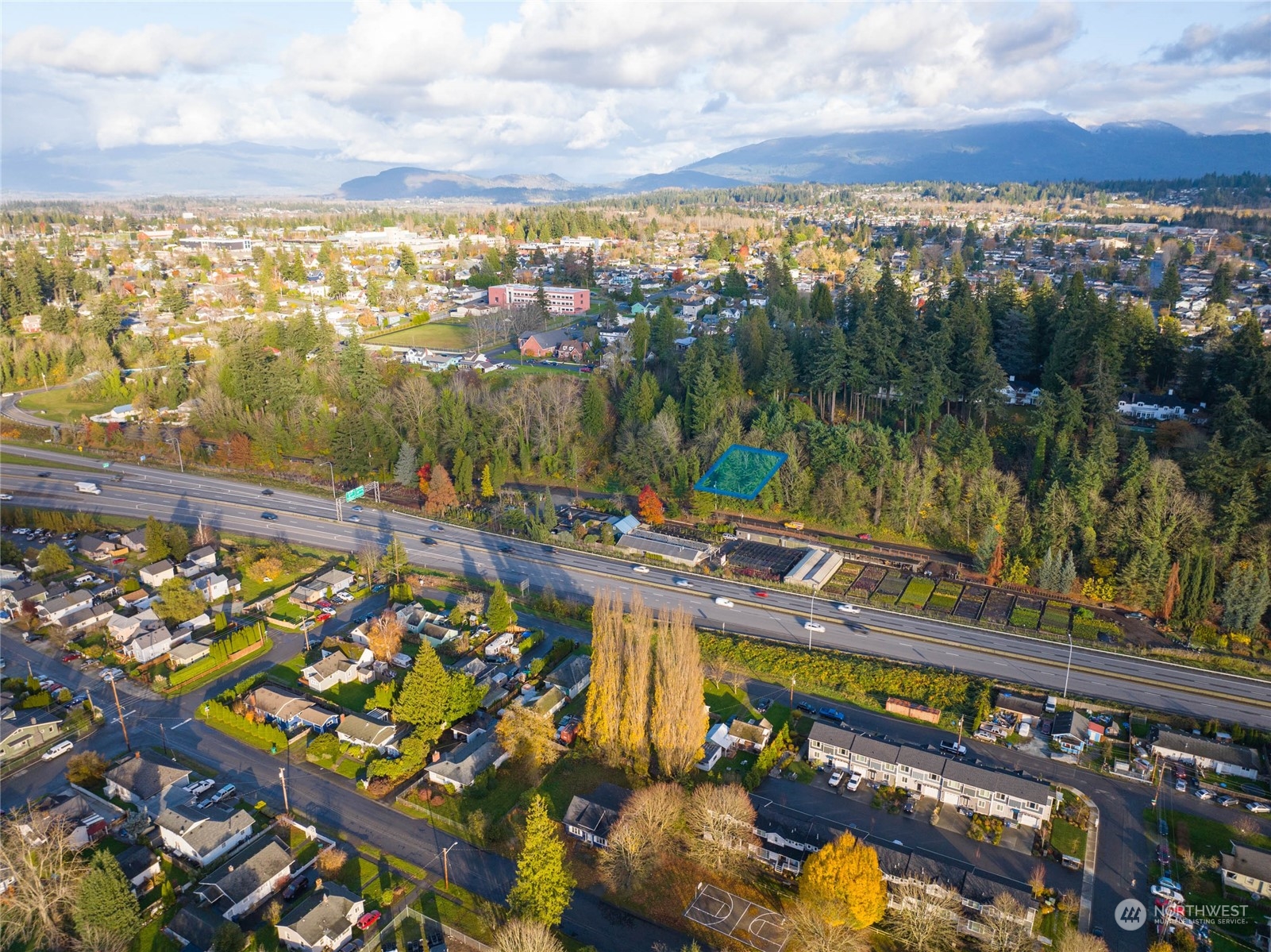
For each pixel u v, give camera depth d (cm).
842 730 9219
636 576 13425
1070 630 11762
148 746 9312
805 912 6769
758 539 14725
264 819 8244
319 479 17562
